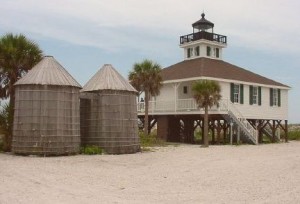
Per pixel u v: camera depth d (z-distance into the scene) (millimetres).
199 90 32062
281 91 43031
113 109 25594
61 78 23750
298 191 13195
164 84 39094
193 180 15672
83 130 26016
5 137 26047
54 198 12008
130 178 16156
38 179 15227
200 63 40750
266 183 14703
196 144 36438
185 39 46344
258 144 36250
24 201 11508
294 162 20266
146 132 35375
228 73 39125
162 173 17484
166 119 39125
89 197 12312
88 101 25969
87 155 23781
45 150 22781
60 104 23375
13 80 25312
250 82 38938
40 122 22922
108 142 25234
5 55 24547
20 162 19859
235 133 39562
